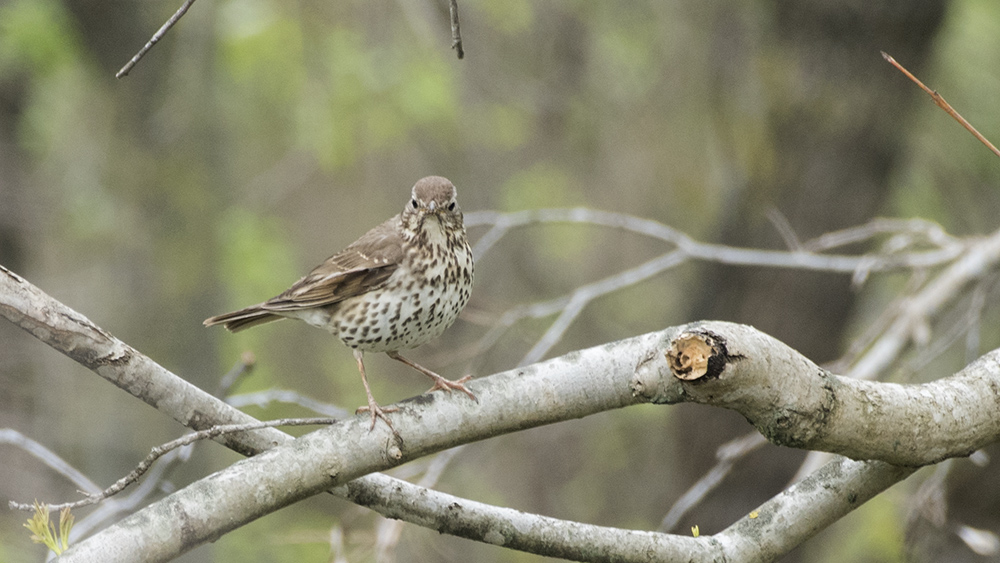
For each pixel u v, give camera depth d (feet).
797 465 45.24
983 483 38.63
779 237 44.01
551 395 18.31
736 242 45.52
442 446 17.98
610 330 65.36
